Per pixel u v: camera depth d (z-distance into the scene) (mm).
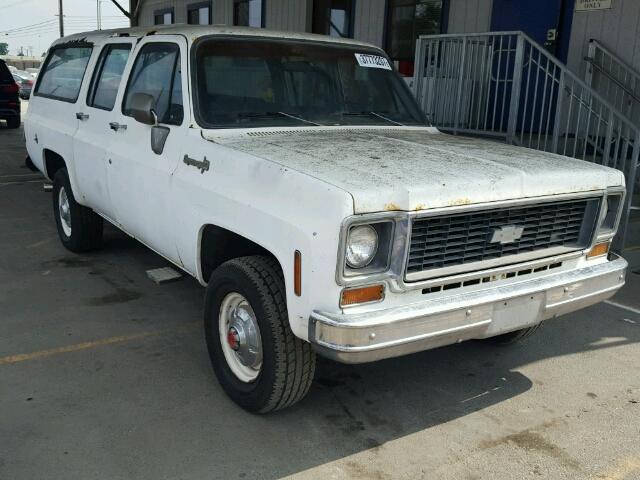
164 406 3664
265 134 4031
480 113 8250
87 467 3094
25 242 6828
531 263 3439
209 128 3934
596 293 3686
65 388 3826
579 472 3172
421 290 3076
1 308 5004
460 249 3168
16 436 3324
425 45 8578
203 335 4633
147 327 4738
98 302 5195
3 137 16062
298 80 4449
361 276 2883
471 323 3152
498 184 3184
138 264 6176
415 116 4949
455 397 3891
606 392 3990
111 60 5336
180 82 4137
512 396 3918
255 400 3469
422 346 3045
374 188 2881
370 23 11352
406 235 2920
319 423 3551
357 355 2852
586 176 3562
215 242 3883
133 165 4539
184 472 3080
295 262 3004
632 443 3432
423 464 3207
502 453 3316
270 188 3225
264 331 3291
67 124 5910
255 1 14602
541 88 9008
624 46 8102
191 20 17797
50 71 6762
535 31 8938
